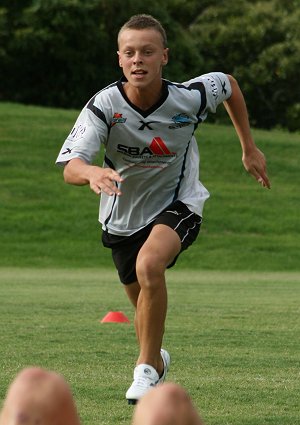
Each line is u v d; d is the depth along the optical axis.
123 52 16.48
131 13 153.38
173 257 16.16
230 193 106.19
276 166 117.00
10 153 114.31
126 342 26.23
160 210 17.23
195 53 157.25
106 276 65.31
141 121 16.69
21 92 157.75
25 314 34.88
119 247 17.73
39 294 45.53
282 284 56.84
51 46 151.62
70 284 54.25
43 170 110.25
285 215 100.44
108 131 16.81
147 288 15.58
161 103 16.70
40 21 151.62
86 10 150.25
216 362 22.16
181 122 16.95
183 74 154.88
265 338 27.62
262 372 20.50
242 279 63.81
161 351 16.81
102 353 23.64
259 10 170.00
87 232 93.25
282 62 162.62
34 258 84.62
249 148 19.06
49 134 121.44
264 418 14.91
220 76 18.08
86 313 35.75
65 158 16.08
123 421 14.54
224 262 85.38
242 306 39.44
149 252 15.72
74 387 17.94
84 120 16.67
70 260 84.75
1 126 123.19
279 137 130.25
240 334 28.72
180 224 16.53
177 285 54.81
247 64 170.62
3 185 104.75
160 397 4.11
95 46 153.25
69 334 28.20
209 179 110.75
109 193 13.95
